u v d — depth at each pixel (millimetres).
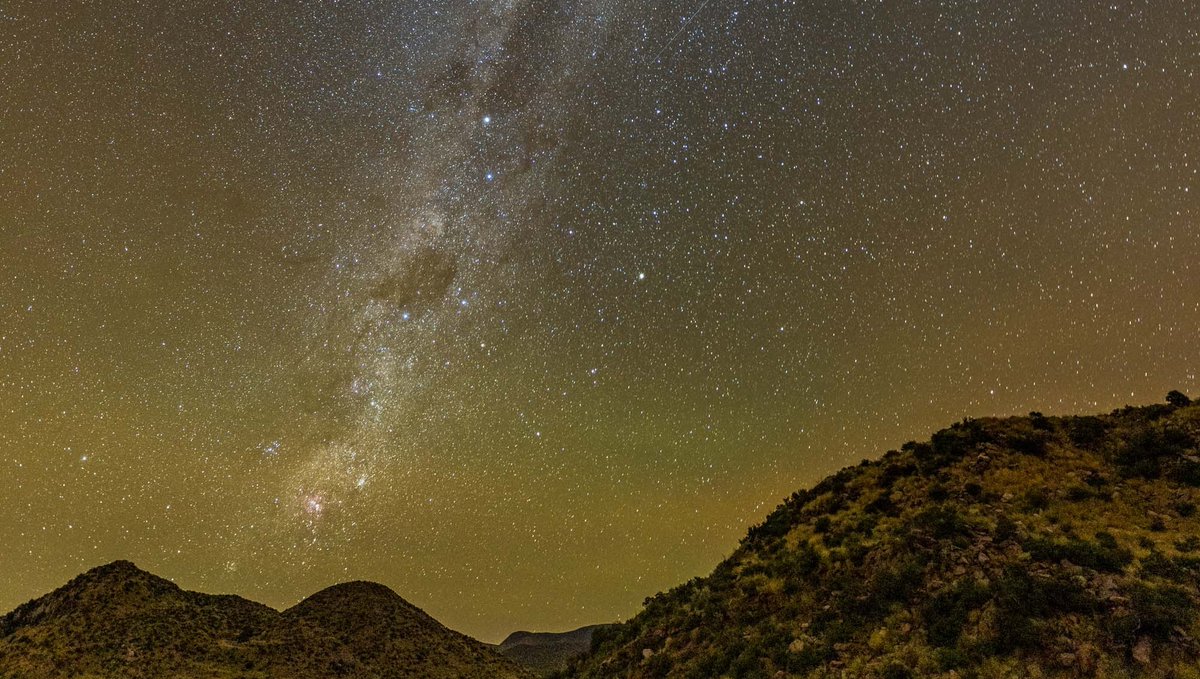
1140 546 20375
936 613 20594
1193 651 16375
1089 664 17031
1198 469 23094
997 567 21328
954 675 18188
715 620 25953
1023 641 18188
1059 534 22016
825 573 25094
